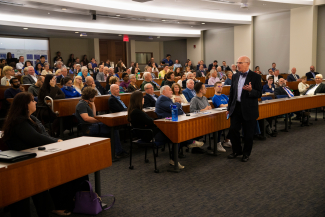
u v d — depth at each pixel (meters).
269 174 3.65
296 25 12.18
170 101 4.56
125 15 10.34
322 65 11.86
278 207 2.72
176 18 11.47
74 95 5.98
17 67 11.21
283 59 13.05
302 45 12.09
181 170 3.86
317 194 3.01
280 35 13.04
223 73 12.67
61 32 13.16
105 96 6.12
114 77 6.61
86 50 16.73
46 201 2.39
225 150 4.81
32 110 2.51
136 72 10.90
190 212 2.66
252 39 14.09
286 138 5.61
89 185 2.60
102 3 9.55
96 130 4.26
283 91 7.21
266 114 5.48
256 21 13.90
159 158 4.45
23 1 8.00
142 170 3.88
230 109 4.20
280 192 3.08
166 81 7.32
